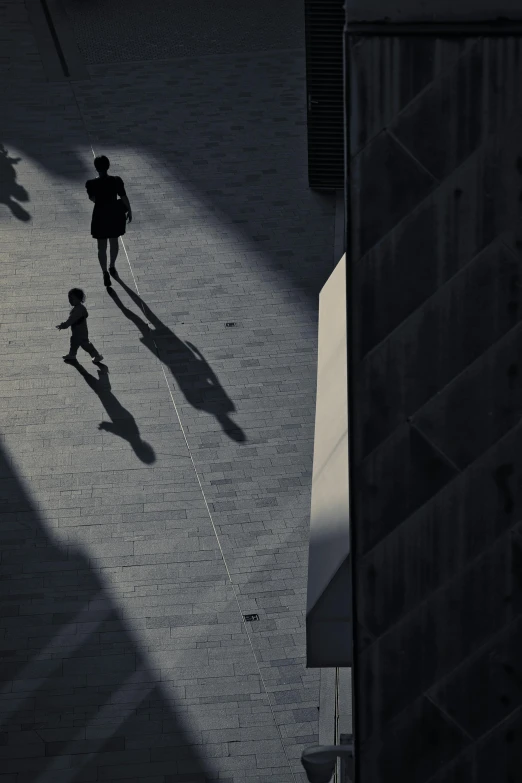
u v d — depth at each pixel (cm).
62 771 1077
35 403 1606
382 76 270
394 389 298
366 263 287
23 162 2255
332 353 561
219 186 2158
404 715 333
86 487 1452
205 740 1111
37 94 2533
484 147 273
